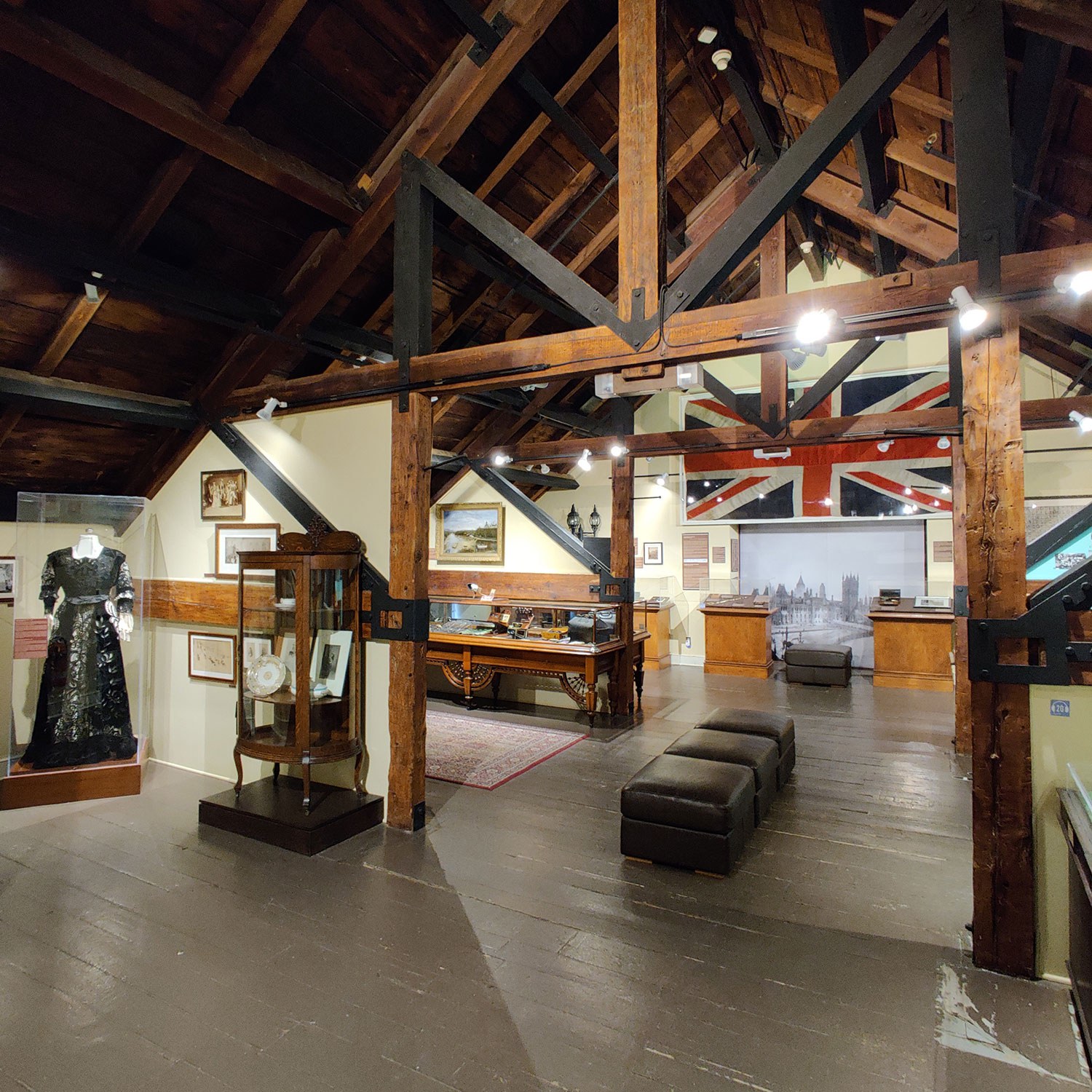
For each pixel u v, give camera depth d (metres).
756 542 9.53
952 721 6.15
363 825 3.61
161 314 3.95
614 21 3.97
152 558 4.90
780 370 6.04
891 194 5.06
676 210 6.02
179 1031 2.06
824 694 7.38
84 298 3.53
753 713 4.70
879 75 2.54
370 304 4.86
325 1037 2.04
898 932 2.65
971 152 2.41
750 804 3.51
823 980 2.33
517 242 3.31
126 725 4.30
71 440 4.46
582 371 3.13
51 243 3.11
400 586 3.63
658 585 9.73
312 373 5.12
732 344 2.78
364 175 3.82
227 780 4.38
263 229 3.83
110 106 2.96
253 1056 1.95
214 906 2.80
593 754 5.11
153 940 2.56
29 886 2.97
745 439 6.09
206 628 4.56
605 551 9.47
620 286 3.04
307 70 3.26
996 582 2.37
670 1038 2.04
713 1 4.01
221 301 3.81
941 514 8.22
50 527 4.49
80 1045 2.00
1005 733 2.37
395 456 3.68
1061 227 3.98
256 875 3.09
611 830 3.66
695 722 6.11
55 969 2.37
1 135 2.88
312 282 4.07
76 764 4.10
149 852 3.32
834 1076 1.88
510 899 2.89
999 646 2.38
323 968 2.38
